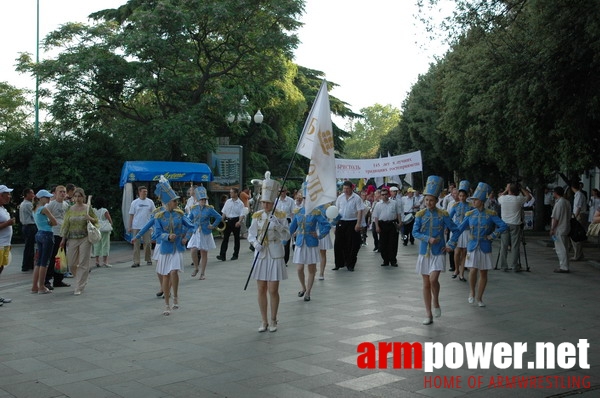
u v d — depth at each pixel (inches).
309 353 291.0
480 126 885.2
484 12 585.6
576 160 714.2
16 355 292.2
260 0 1081.4
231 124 1182.9
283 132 1643.7
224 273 590.9
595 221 573.9
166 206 397.4
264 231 336.8
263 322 338.0
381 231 639.8
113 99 1072.8
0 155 975.0
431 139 1370.6
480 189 403.5
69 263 475.5
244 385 243.6
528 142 738.2
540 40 552.1
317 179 335.9
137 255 655.1
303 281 442.6
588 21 493.0
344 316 377.4
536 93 563.2
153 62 1055.6
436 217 358.9
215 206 1099.9
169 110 1117.7
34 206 606.5
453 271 593.9
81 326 355.9
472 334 327.6
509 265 634.2
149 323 362.9
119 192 1024.2
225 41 1093.1
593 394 232.1
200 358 284.0
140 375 258.2
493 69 608.4
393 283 516.1
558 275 560.7
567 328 341.7
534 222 1115.9
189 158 1082.1
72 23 1048.8
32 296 462.9
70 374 260.4
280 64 1147.3
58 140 1026.7
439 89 1145.4
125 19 1384.1
